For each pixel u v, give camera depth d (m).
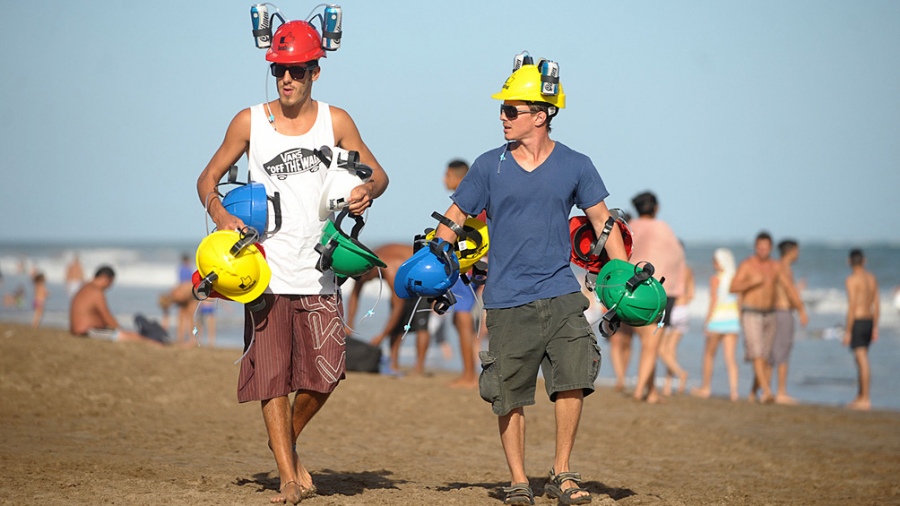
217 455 23.94
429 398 37.97
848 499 22.20
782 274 47.44
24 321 91.94
